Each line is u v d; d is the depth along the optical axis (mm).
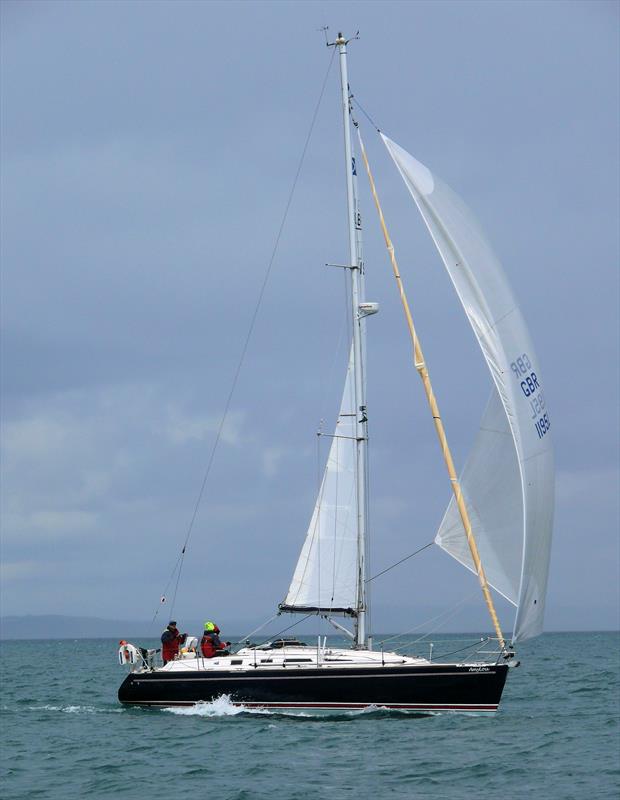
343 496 70312
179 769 53625
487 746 58250
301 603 70188
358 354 70188
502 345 65750
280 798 46625
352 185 71188
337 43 72750
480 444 65750
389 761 54438
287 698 67375
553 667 152875
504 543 65125
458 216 67500
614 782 49594
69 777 52906
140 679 71250
